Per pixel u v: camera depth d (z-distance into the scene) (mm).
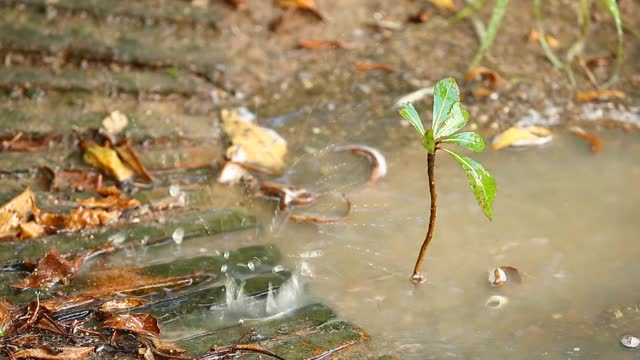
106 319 2955
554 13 5555
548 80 4887
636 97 4793
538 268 3436
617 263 3477
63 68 4602
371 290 3270
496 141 4355
